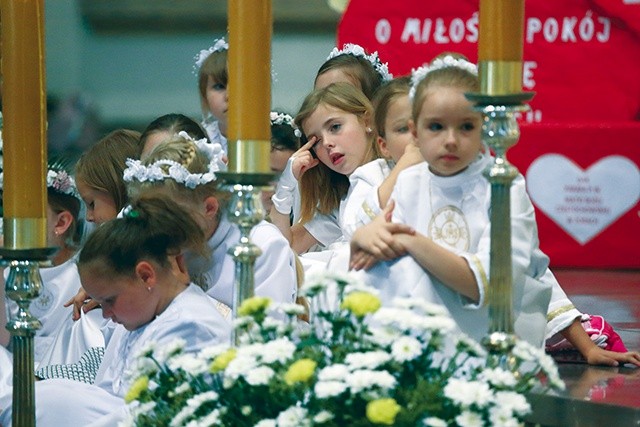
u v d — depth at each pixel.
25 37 6.58
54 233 10.35
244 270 6.35
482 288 7.00
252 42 6.27
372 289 5.93
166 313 7.90
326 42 24.50
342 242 9.89
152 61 24.69
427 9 14.09
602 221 13.48
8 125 6.61
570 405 7.41
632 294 11.87
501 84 6.03
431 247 7.04
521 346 5.93
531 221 7.50
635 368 8.40
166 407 6.14
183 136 8.73
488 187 7.28
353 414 5.55
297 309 6.06
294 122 10.35
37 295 6.68
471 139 7.16
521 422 6.38
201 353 6.04
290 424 5.48
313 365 5.54
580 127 13.40
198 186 8.41
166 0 24.66
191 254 8.44
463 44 14.01
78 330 9.75
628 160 13.37
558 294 8.70
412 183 7.49
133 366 6.70
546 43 13.97
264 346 5.77
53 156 11.82
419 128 7.25
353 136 9.95
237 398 5.82
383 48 14.30
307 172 10.36
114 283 7.83
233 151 6.33
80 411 8.05
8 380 9.23
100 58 24.75
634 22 13.67
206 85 11.84
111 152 9.96
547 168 13.52
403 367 5.70
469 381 5.66
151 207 8.00
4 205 6.66
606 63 13.87
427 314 5.80
